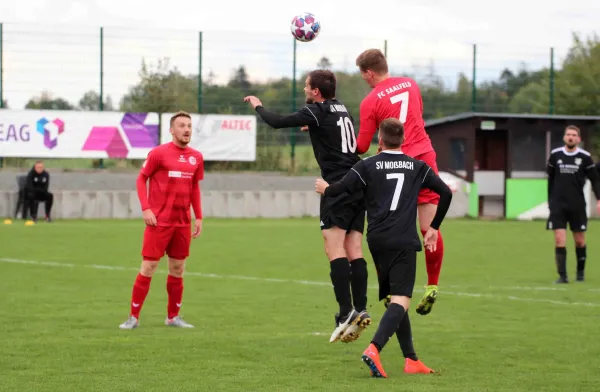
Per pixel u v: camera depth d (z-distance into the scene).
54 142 87.69
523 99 103.44
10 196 80.38
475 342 27.61
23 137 87.00
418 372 23.05
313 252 57.53
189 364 23.70
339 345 26.83
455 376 22.55
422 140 26.38
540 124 89.50
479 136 92.25
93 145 88.69
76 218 81.88
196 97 93.50
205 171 94.00
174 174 30.16
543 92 105.00
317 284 42.81
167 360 24.20
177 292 30.39
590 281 44.72
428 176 22.84
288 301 37.09
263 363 23.98
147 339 27.48
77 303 35.69
